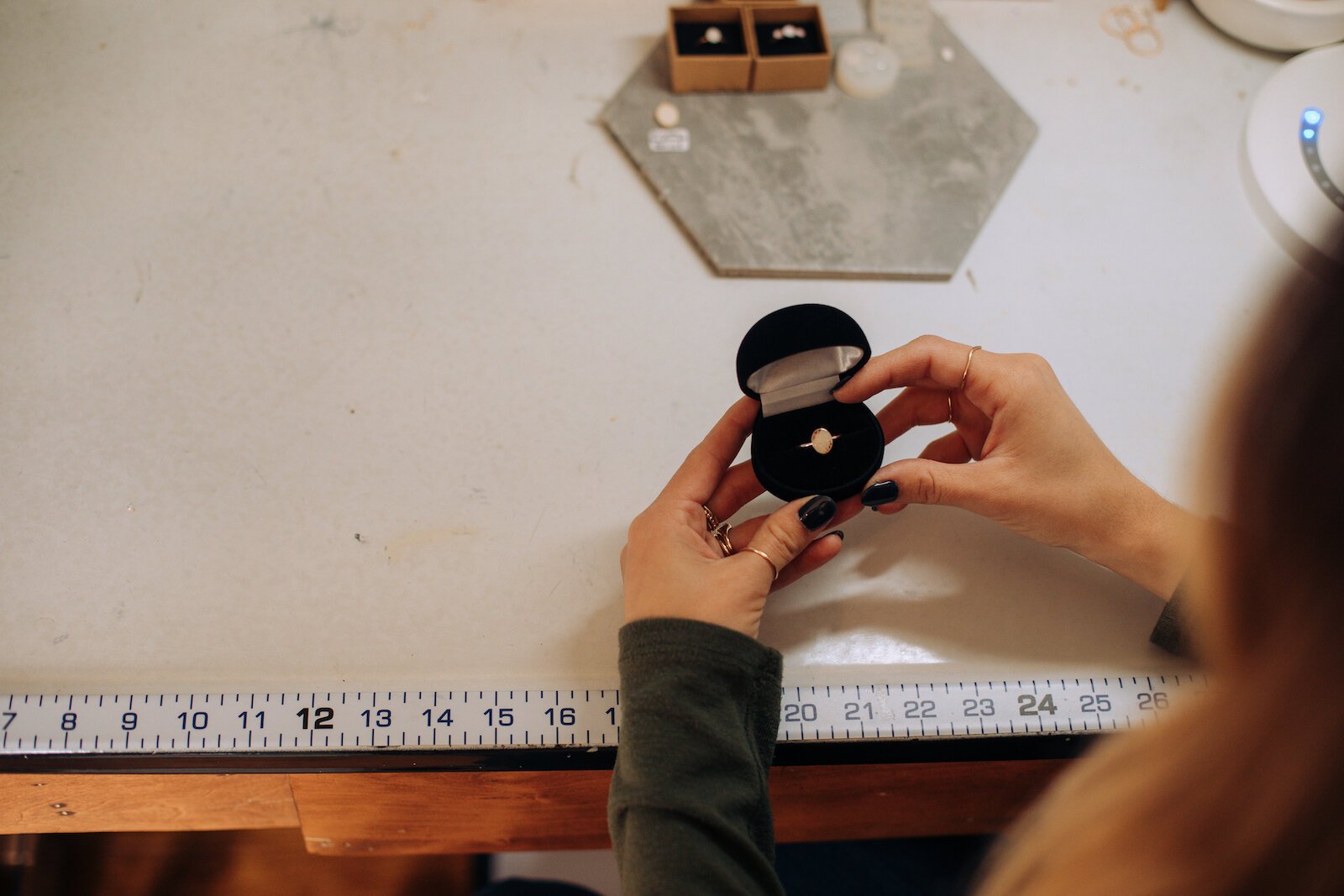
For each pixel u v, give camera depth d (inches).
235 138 29.3
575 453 26.8
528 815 27.1
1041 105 30.5
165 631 25.1
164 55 30.1
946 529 26.2
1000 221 29.2
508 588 25.6
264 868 31.5
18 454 26.3
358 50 30.4
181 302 27.7
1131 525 24.5
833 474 24.5
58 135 29.1
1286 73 30.0
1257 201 29.4
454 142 29.5
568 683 24.9
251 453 26.5
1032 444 24.6
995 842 29.0
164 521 25.9
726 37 30.4
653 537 24.1
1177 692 25.1
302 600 25.4
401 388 27.2
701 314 28.1
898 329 28.0
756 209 28.8
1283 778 15.4
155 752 24.3
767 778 23.9
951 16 31.4
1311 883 15.7
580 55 30.6
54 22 30.3
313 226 28.6
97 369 27.1
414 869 31.5
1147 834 17.7
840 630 25.4
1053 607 25.7
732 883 21.8
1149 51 31.2
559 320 28.0
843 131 29.7
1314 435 13.3
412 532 26.0
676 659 22.9
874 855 28.9
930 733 24.7
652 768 22.4
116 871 31.2
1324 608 14.3
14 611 25.1
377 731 24.5
